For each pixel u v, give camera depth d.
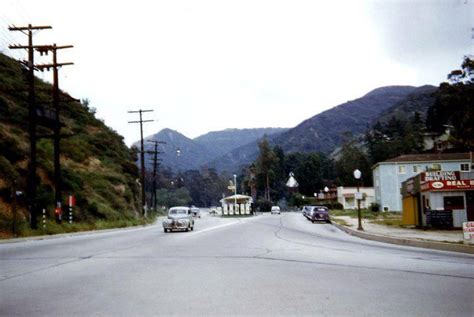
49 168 40.62
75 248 18.80
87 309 7.32
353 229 30.36
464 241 18.31
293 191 157.62
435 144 85.94
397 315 6.75
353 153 139.25
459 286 9.09
